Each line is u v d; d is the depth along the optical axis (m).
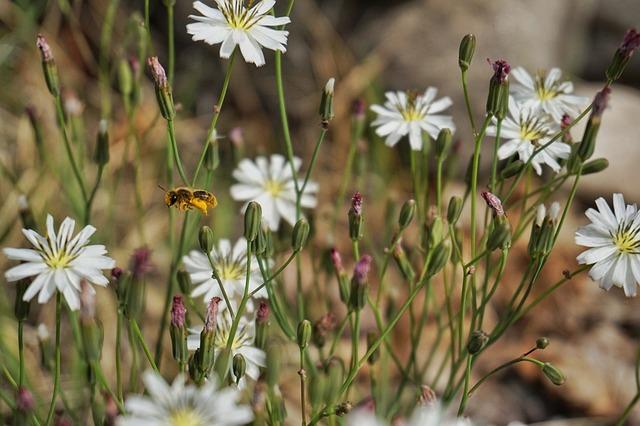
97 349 0.40
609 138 0.68
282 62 0.70
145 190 0.62
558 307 0.62
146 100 0.67
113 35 0.69
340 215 0.63
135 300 0.41
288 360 0.54
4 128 0.63
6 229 0.57
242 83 0.70
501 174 0.46
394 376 0.57
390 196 0.52
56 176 0.54
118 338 0.43
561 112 0.47
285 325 0.46
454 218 0.44
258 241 0.42
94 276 0.41
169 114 0.43
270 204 0.49
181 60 0.70
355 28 0.70
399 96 0.48
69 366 0.54
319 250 0.61
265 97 0.70
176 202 0.44
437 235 0.44
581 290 0.63
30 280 0.42
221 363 0.41
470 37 0.44
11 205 0.59
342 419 0.45
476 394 0.58
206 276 0.45
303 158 0.68
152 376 0.37
